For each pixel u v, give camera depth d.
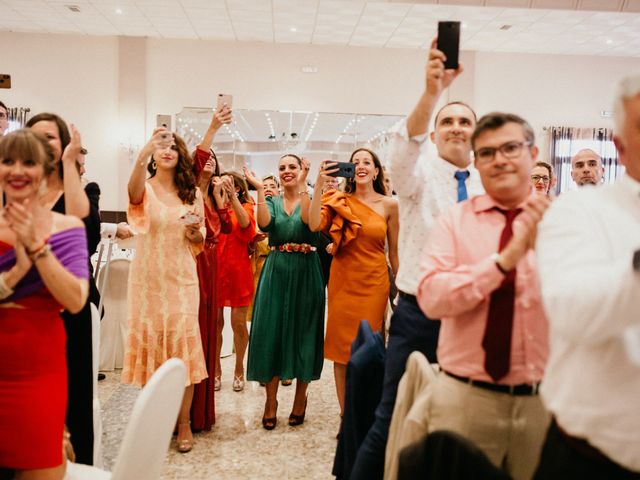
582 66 9.62
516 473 1.41
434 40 1.67
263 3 7.47
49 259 1.44
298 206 3.45
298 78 9.34
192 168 3.09
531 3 6.94
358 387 1.91
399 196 2.02
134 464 1.38
